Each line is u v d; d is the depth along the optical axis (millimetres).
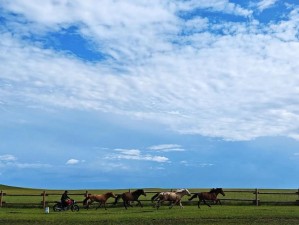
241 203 36500
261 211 28859
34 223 24094
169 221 24391
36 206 35375
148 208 33875
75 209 32906
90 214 28703
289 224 22781
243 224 22812
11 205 35500
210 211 29266
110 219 25438
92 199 33938
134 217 26234
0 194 35750
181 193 33656
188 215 26812
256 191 35938
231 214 27047
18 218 26109
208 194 34406
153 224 23297
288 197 46750
